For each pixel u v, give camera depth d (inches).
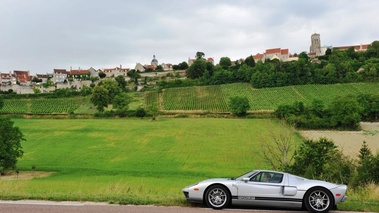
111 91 5255.9
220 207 426.3
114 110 5088.6
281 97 5295.3
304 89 5629.9
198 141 3127.5
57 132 3577.8
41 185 1169.4
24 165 2301.9
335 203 415.8
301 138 3107.8
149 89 6638.8
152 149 2849.4
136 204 428.8
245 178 436.8
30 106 5492.1
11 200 437.7
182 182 1646.2
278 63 6633.9
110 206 414.0
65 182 1504.7
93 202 433.1
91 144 3048.7
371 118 4151.1
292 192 423.5
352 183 842.8
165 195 486.9
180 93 6008.9
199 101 5452.8
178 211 401.7
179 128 3752.5
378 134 3356.3
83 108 5418.3
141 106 5305.1
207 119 4360.2
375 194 526.0
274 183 433.1
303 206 425.1
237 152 2684.5
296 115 4047.7
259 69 6515.8
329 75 5954.7
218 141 3115.2
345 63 6555.1
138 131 3617.1
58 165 2316.7
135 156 2603.3
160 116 4692.4
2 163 1999.3
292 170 1179.3
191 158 2518.5
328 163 1132.5
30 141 3166.8
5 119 2133.4
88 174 1972.2
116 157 2573.8
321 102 4092.0
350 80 5876.0
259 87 5984.3
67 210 391.2
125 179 1756.9
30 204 416.5
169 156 2591.0
